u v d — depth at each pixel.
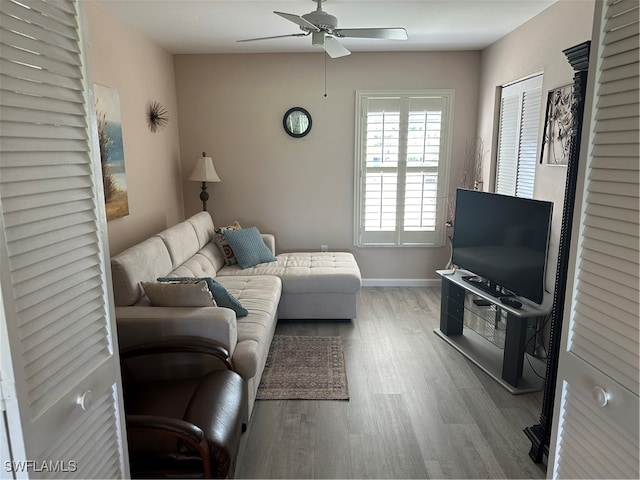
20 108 0.98
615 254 1.14
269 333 3.15
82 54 1.21
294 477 2.14
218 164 4.98
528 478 2.13
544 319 3.35
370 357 3.40
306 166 4.97
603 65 1.18
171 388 2.17
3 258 0.92
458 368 3.23
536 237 2.84
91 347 1.25
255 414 2.66
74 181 1.17
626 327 1.11
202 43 4.23
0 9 0.92
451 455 2.29
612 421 1.17
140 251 2.92
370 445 2.38
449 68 4.73
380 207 5.00
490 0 3.08
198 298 2.57
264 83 4.80
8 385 0.94
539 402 2.78
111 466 1.37
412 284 5.20
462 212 3.68
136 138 3.75
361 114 4.83
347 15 3.38
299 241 5.13
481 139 4.67
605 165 1.17
